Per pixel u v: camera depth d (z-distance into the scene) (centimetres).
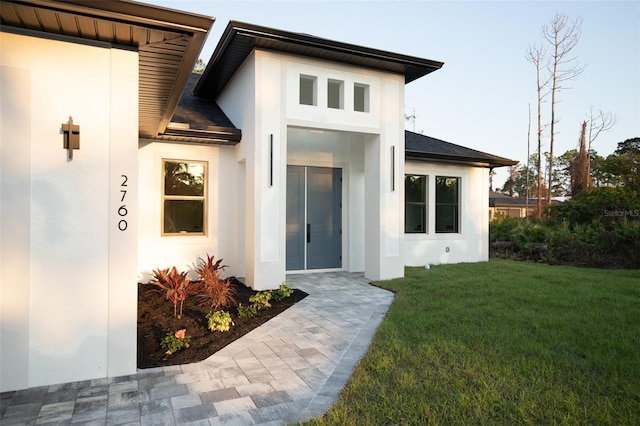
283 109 750
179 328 493
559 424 266
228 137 805
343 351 421
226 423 270
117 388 328
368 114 834
